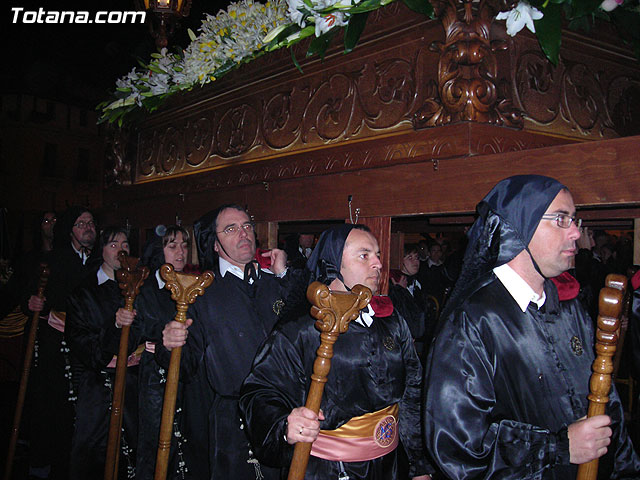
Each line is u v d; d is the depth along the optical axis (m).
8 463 3.40
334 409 1.88
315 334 1.94
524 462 1.33
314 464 1.84
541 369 1.46
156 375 2.87
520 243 1.48
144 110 4.18
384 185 2.36
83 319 3.16
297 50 2.82
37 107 5.93
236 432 2.41
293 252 4.21
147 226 4.27
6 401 5.16
